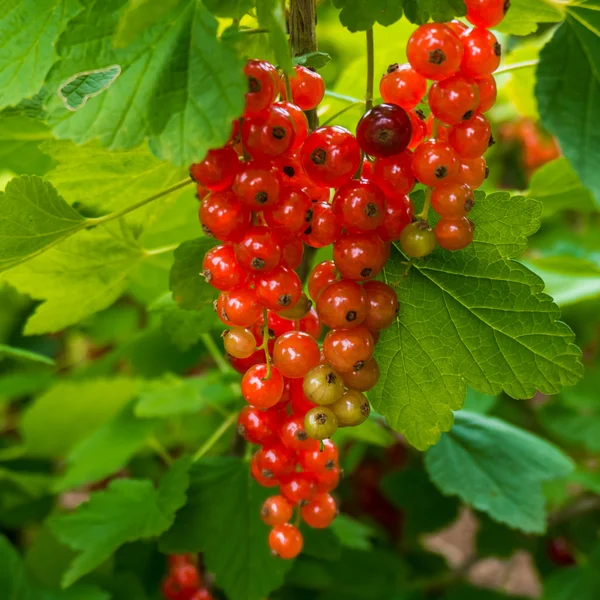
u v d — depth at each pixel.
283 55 0.19
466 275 0.22
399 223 0.21
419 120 0.22
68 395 0.40
